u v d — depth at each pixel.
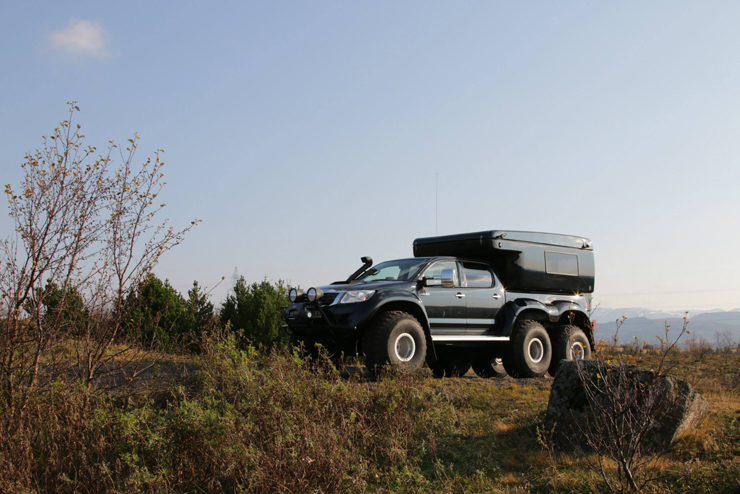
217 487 4.24
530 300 9.45
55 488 4.11
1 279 4.97
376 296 7.55
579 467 4.73
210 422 4.49
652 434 4.96
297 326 7.91
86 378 5.40
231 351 5.82
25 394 4.82
